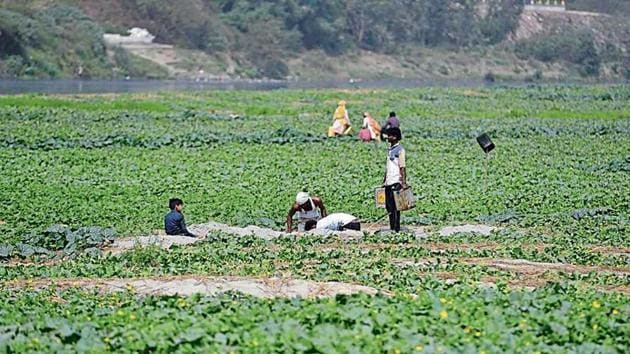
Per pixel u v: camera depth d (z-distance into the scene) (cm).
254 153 13012
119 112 18938
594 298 4712
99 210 8712
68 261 6300
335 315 4141
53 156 12231
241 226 7994
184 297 4750
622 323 4197
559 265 6188
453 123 18125
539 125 17775
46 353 3788
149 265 6053
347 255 6362
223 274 5669
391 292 5125
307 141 14762
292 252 6406
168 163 11862
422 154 13212
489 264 6122
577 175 11412
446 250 6656
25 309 4703
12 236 7388
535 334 4025
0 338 3969
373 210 8938
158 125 16575
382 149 13825
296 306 4406
